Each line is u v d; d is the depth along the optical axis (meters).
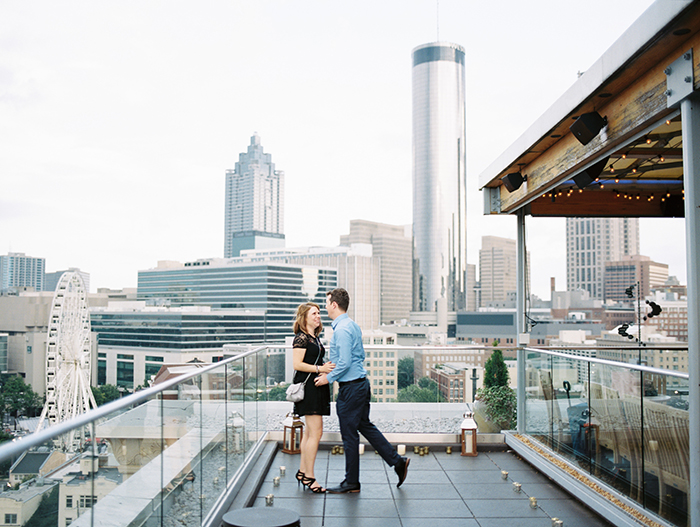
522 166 5.74
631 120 3.41
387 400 6.29
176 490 2.99
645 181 6.95
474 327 173.38
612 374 4.11
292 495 4.49
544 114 4.51
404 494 4.54
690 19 2.60
